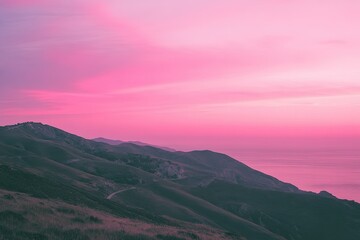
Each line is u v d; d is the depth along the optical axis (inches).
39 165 5246.1
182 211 4554.6
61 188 2935.5
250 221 5206.7
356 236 4896.7
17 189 2338.8
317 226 5187.0
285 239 4532.5
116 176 6284.5
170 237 1279.5
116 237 1138.7
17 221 1129.4
